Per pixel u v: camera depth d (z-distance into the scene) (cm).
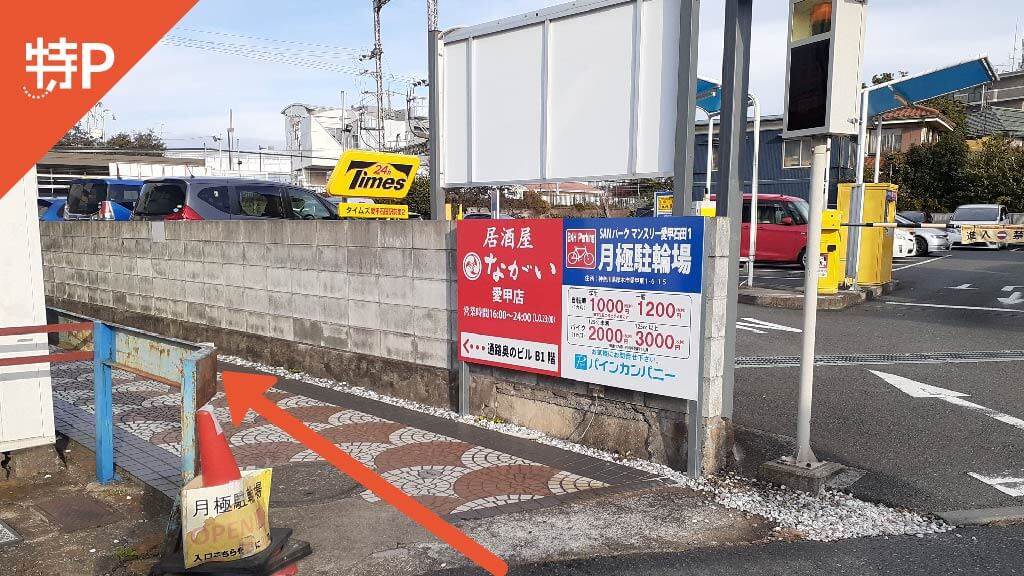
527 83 564
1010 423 572
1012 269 1755
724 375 466
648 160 489
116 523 398
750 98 1320
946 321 1049
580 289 492
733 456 483
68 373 756
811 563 349
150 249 940
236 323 827
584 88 523
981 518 398
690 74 454
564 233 496
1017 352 832
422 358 630
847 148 2816
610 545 367
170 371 398
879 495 434
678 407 457
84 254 1073
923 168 3334
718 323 446
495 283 546
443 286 605
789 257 1769
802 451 446
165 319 931
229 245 818
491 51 589
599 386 501
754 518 398
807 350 436
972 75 1184
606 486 442
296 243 737
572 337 501
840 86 403
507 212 1777
